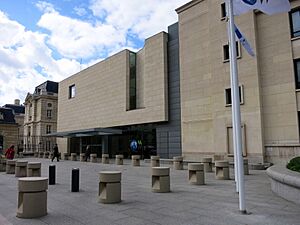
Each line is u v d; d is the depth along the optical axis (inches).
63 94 1915.6
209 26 961.5
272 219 253.1
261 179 539.5
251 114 809.5
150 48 1210.0
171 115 1120.2
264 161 773.9
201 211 286.0
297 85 761.6
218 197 361.1
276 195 367.2
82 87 1700.3
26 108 2910.9
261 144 778.8
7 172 707.4
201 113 989.8
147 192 402.0
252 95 813.9
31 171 589.3
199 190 417.1
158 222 249.1
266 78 812.6
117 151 1438.2
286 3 325.4
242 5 330.0
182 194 383.9
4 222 253.1
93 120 1566.2
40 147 2391.7
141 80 1334.9
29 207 268.7
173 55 1145.4
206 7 1019.3
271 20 818.8
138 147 1310.3
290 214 269.4
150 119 1171.3
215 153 888.3
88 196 373.7
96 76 1571.1
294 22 783.1
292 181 308.5
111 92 1434.5
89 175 647.1
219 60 916.0
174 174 658.2
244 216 264.4
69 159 1412.4
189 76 1046.4
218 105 899.4
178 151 1074.7
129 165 987.3
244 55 844.6
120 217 266.4
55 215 276.2
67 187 456.1
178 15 1121.4
